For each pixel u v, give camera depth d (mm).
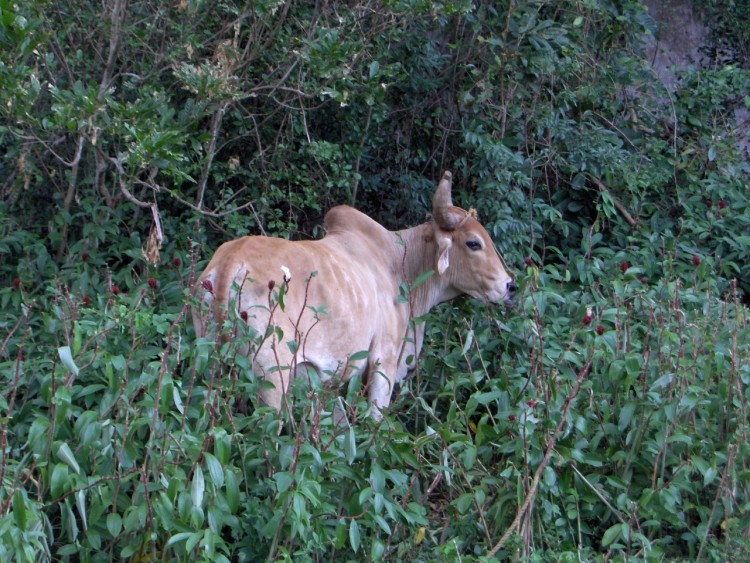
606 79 7168
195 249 5336
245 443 3822
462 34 6828
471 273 5246
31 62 5348
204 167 5457
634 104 7512
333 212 5129
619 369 4551
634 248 6473
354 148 6480
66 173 5555
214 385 3973
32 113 5223
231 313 4012
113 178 5633
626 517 4375
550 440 4113
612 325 5285
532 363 4676
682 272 6359
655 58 8180
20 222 5820
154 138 4543
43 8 5016
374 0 5902
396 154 6977
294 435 3902
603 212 6902
